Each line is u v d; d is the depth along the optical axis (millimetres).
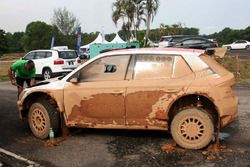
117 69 6281
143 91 6000
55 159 5637
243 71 17703
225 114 5770
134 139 6543
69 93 6441
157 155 5660
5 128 7617
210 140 5801
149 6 36031
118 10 37188
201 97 5918
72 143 6418
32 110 6816
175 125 5910
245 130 7020
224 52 6406
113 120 6246
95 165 5332
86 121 6422
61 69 18719
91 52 28281
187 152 5762
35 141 6645
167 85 5906
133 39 37375
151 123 6051
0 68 28078
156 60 6121
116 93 6133
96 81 6344
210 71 5895
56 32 64250
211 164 5211
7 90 13984
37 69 19328
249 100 10219
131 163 5355
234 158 5445
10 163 5488
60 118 6758
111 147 6133
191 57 6000
